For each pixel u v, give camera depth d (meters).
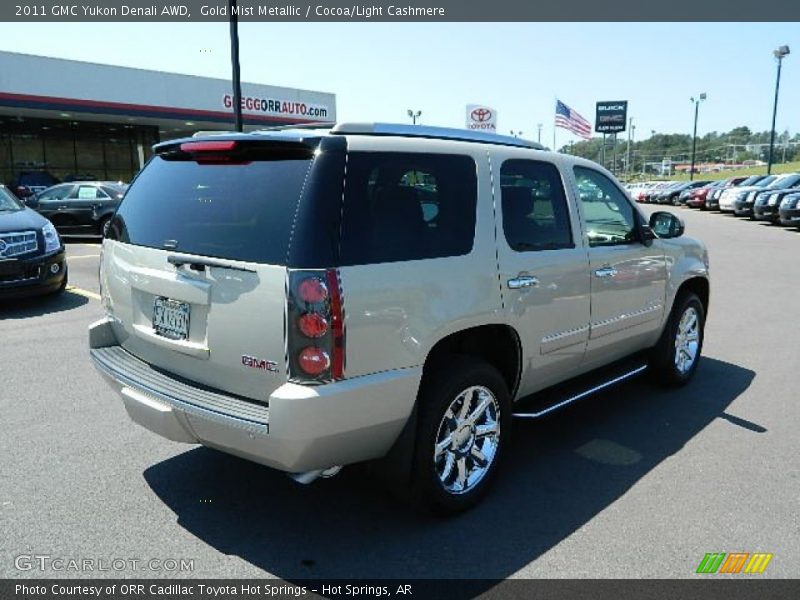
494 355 3.82
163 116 28.48
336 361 2.75
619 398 5.31
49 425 4.54
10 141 28.88
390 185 3.07
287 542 3.19
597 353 4.49
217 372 3.03
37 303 8.68
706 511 3.51
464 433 3.46
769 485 3.81
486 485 3.61
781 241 18.20
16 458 4.04
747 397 5.34
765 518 3.45
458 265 3.25
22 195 16.27
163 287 3.18
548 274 3.81
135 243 3.42
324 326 2.71
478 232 3.41
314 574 2.95
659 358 5.32
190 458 4.09
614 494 3.71
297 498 3.62
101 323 3.72
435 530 3.31
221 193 3.12
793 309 8.89
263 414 2.80
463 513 3.49
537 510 3.52
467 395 3.40
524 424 4.77
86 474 3.85
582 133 39.69
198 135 3.41
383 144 3.10
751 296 9.84
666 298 5.10
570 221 4.10
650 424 4.75
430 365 3.33
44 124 29.67
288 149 2.96
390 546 3.17
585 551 3.14
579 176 4.30
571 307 4.04
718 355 6.61
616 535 3.28
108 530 3.27
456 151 3.45
